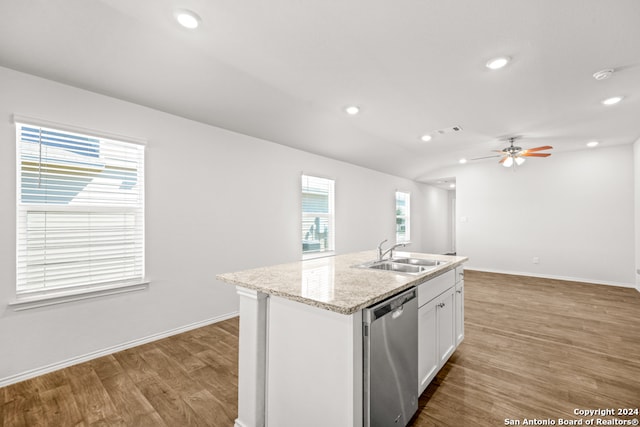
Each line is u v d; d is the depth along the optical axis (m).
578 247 5.38
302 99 3.03
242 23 1.87
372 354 1.38
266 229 3.88
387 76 2.54
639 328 3.12
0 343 2.07
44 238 2.28
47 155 2.29
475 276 5.81
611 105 3.16
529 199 5.86
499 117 3.55
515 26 1.87
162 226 2.90
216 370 2.30
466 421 1.72
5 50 1.96
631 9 1.69
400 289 1.60
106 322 2.55
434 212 8.81
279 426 1.57
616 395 1.95
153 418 1.76
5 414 1.79
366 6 1.71
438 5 1.70
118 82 2.43
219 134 3.38
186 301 3.08
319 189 4.85
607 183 5.11
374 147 4.90
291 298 1.44
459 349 2.63
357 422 1.32
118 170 2.65
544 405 1.86
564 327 3.16
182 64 2.33
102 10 1.78
